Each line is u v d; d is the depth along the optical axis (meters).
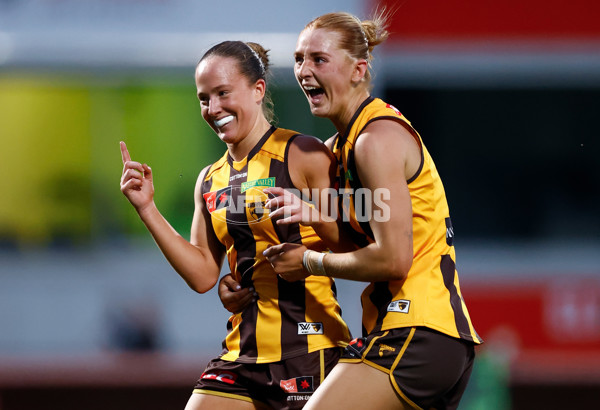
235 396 11.00
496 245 27.00
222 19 25.77
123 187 11.13
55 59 25.81
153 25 25.89
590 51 26.59
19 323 25.80
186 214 25.78
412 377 9.64
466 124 26.83
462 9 26.48
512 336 26.14
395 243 9.39
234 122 10.81
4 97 25.95
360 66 10.32
